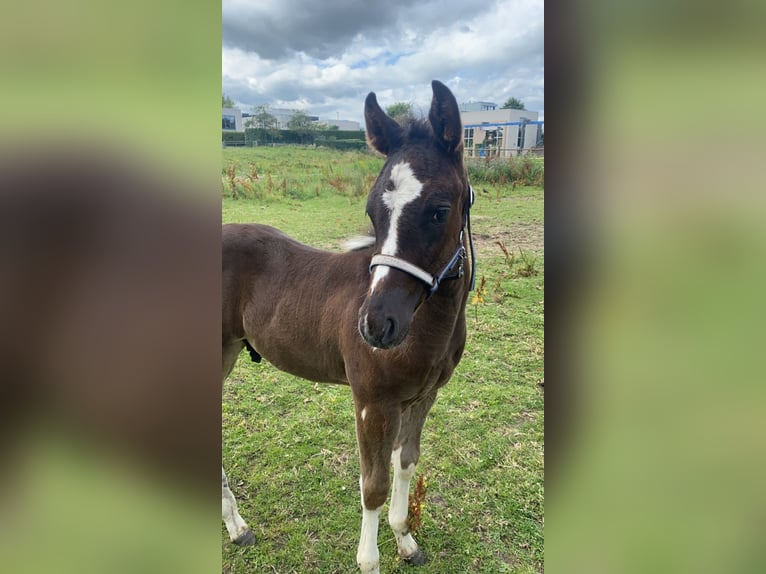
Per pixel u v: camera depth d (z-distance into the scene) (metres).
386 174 1.67
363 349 1.96
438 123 1.70
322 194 9.25
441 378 2.12
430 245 1.63
